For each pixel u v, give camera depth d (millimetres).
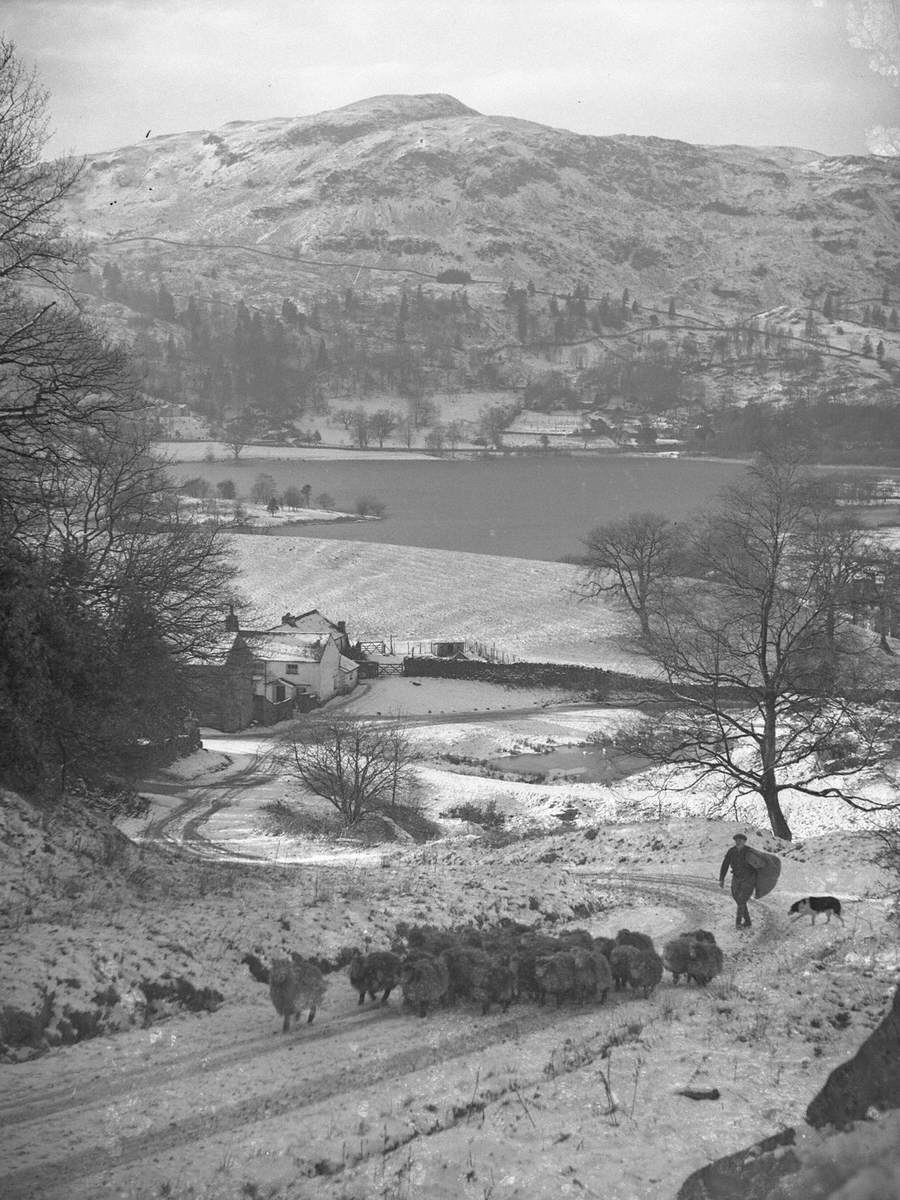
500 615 117562
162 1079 12203
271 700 86375
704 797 52188
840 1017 13867
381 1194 9156
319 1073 12398
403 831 48188
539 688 94938
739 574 44562
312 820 48844
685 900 24016
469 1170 9477
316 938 18500
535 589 127500
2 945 15539
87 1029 13781
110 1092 11805
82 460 30828
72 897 19562
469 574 133500
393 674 100125
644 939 17047
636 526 107812
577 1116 10539
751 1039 13016
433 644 104438
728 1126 10008
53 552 30484
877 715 47219
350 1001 15797
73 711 26859
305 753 54938
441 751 74562
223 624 41031
